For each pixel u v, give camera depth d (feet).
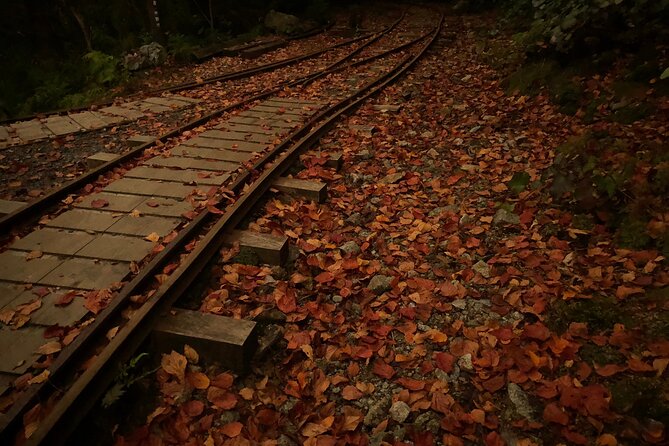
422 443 8.36
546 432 8.59
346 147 21.12
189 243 13.19
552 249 13.55
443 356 10.12
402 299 11.98
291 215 15.19
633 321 10.55
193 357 9.65
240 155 19.51
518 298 11.64
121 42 41.65
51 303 10.78
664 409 8.55
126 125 24.76
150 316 10.07
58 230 13.73
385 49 47.57
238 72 36.04
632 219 13.30
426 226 15.03
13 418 7.85
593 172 14.85
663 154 14.87
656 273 11.83
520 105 25.29
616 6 23.49
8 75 34.06
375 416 9.00
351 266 12.92
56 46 38.83
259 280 12.23
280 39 52.29
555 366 9.81
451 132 23.12
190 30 50.03
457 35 53.06
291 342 10.41
